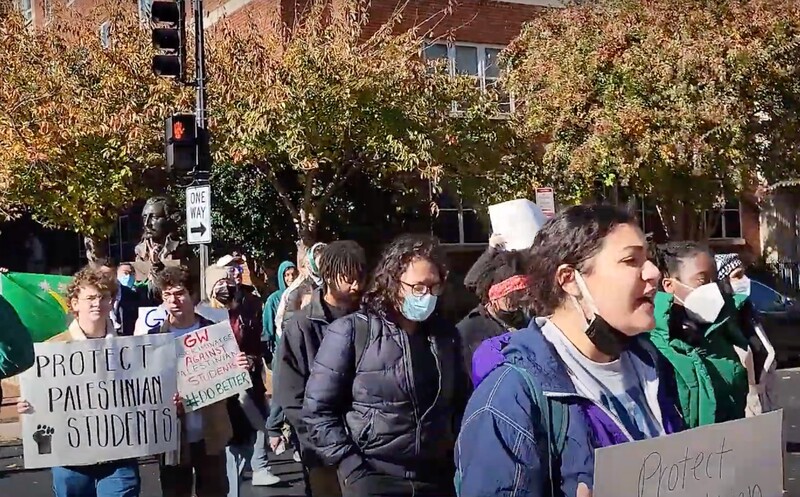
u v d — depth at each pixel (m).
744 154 15.55
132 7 16.03
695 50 14.80
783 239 22.91
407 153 13.43
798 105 15.80
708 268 3.85
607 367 2.46
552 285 2.45
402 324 4.04
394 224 17.75
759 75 15.35
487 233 19.03
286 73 13.38
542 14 18.09
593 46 15.97
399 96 13.75
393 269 3.99
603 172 15.31
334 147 13.92
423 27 18.64
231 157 13.86
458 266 18.66
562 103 15.69
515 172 15.26
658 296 3.50
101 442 4.94
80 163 13.56
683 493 2.40
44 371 4.89
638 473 2.29
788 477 7.58
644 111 14.89
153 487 7.84
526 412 2.29
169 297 5.69
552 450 2.30
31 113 13.59
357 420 3.96
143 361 5.08
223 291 7.22
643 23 15.93
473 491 2.29
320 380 4.00
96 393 4.96
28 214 23.56
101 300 5.09
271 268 17.03
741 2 16.09
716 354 3.69
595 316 2.38
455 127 14.53
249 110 13.30
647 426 2.48
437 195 16.31
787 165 16.34
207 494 5.61
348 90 13.29
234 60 13.87
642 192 16.03
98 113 13.27
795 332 15.69
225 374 5.54
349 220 17.30
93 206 13.73
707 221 19.33
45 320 6.82
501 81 17.31
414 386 3.94
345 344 4.00
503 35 19.69
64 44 15.00
